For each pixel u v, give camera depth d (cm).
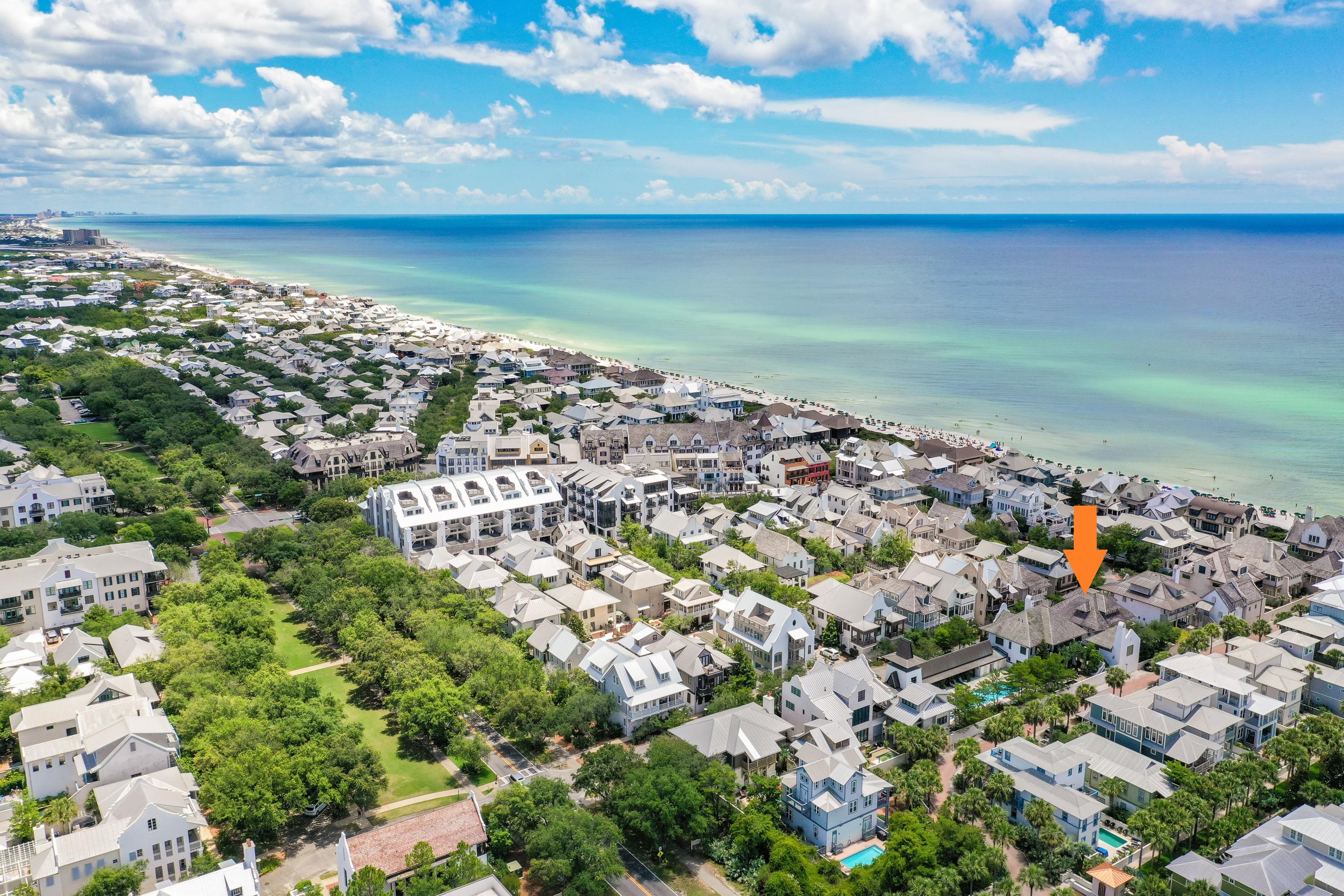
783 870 9888
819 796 10831
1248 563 18788
